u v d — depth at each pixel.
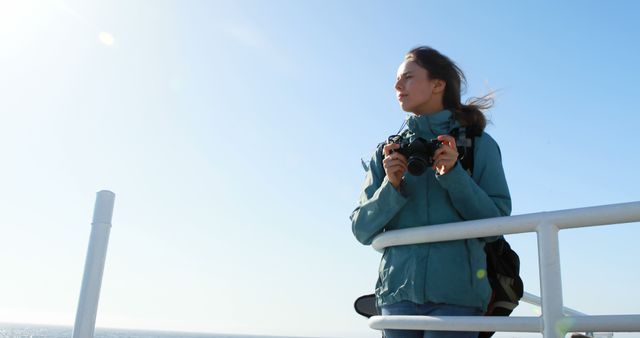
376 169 2.72
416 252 2.36
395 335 2.45
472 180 2.37
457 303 2.27
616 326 1.67
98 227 2.97
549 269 1.84
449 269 2.29
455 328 2.03
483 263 2.40
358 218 2.60
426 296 2.28
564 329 1.76
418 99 2.77
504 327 1.90
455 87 2.80
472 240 2.37
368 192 2.69
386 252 2.53
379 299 2.53
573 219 1.82
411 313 2.34
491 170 2.56
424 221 2.49
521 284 2.56
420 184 2.55
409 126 2.72
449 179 2.32
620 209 1.72
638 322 1.63
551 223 1.87
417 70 2.79
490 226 2.03
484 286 2.37
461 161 2.55
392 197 2.42
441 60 2.80
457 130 2.62
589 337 3.68
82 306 2.85
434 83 2.78
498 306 2.54
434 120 2.64
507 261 2.56
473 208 2.34
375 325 2.39
